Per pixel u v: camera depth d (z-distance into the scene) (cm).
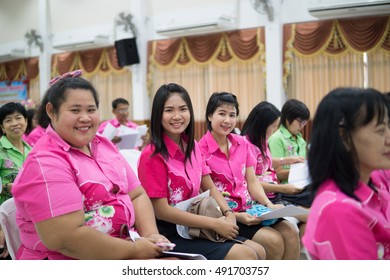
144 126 575
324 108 123
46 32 961
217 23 684
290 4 655
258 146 317
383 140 119
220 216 232
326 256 117
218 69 740
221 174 272
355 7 570
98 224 179
